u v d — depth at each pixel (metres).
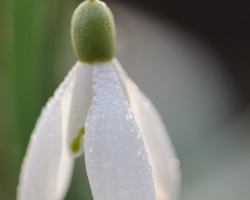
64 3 0.15
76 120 0.11
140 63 0.22
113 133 0.11
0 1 0.14
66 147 0.11
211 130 0.18
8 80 0.14
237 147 0.18
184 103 0.19
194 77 0.22
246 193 0.16
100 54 0.11
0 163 0.15
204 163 0.17
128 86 0.12
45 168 0.11
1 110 0.15
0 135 0.15
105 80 0.11
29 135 0.14
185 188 0.16
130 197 0.10
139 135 0.11
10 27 0.14
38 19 0.14
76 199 0.15
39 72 0.14
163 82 0.21
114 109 0.11
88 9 0.11
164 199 0.13
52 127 0.11
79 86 0.11
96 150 0.11
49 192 0.11
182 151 0.17
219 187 0.16
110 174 0.11
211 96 0.22
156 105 0.19
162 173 0.12
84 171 0.16
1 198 0.15
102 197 0.11
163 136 0.12
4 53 0.14
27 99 0.14
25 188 0.11
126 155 0.11
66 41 0.17
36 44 0.14
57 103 0.11
